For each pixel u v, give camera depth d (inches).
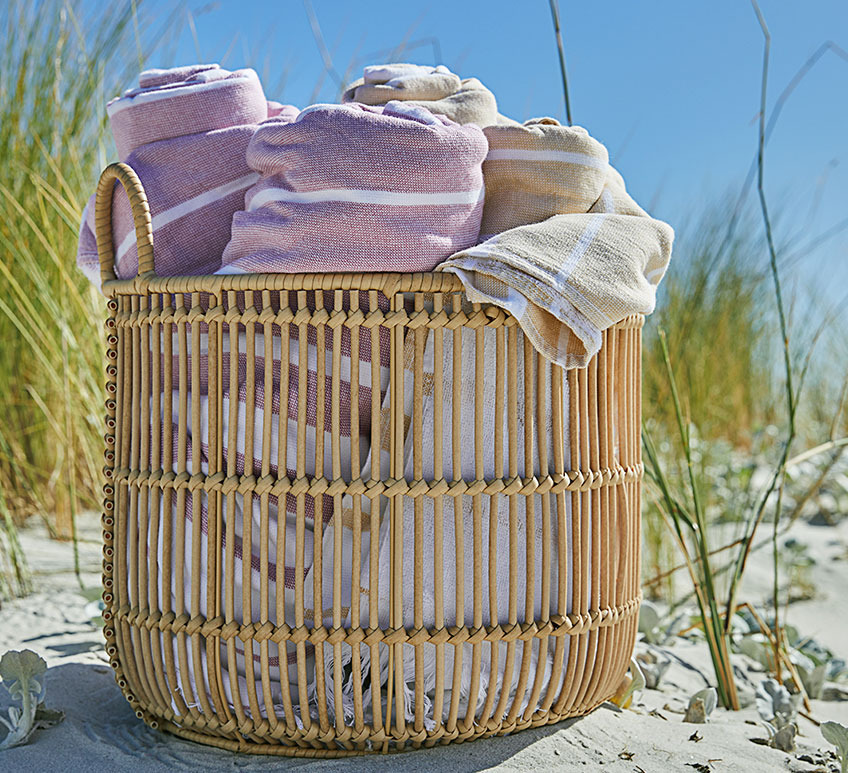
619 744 48.9
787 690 63.4
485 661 46.4
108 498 50.5
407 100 51.4
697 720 55.4
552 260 43.0
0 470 97.3
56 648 64.6
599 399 47.9
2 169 96.6
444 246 44.0
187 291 45.2
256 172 51.1
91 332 92.9
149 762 46.3
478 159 45.4
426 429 44.4
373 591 43.3
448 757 45.7
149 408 48.8
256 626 44.6
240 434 45.7
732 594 65.8
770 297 146.8
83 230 57.3
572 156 48.1
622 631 50.7
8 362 97.7
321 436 43.6
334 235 42.8
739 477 114.9
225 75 54.4
